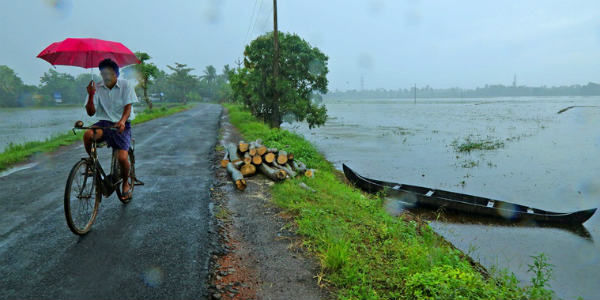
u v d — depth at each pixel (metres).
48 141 13.44
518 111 59.97
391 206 7.89
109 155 10.06
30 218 4.61
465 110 68.69
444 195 8.56
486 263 5.41
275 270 3.52
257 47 23.19
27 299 2.76
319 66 23.95
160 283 3.09
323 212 5.28
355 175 9.30
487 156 15.32
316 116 24.20
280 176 7.20
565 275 5.16
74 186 3.92
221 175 7.70
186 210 5.13
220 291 3.04
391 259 3.99
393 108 88.19
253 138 14.36
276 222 4.90
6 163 8.74
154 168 8.23
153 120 26.52
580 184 10.48
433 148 17.73
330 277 3.39
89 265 3.35
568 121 35.34
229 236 4.32
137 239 4.00
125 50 4.34
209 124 22.78
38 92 107.50
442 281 3.27
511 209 7.88
